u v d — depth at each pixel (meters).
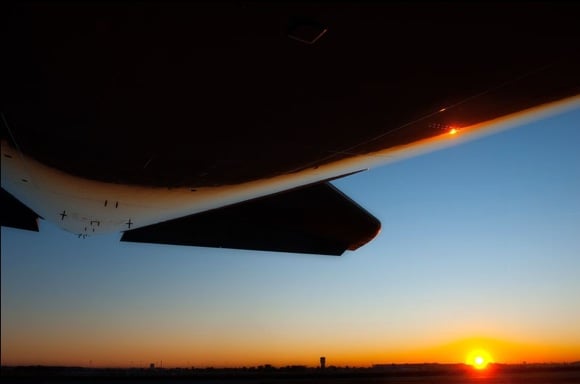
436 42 3.74
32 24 3.50
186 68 4.14
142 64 4.09
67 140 6.30
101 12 3.30
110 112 5.24
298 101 4.89
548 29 3.59
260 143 6.32
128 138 6.09
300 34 3.56
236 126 5.65
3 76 4.51
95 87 4.60
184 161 7.10
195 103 4.92
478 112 5.58
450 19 3.40
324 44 3.74
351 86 4.54
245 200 11.30
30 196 10.93
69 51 3.90
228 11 3.28
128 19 3.39
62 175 8.13
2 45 3.86
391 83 4.51
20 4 3.22
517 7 3.27
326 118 5.43
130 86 4.54
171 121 5.46
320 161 7.53
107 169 7.57
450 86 4.64
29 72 4.37
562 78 4.65
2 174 9.26
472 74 4.39
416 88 4.66
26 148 6.90
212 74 4.25
